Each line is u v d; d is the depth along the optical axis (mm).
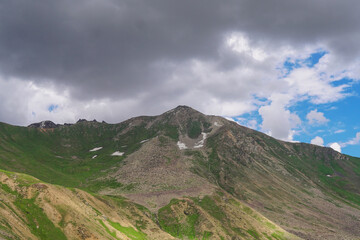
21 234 78312
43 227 90000
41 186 104312
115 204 161625
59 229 93062
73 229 95312
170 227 166875
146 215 171875
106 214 131125
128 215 156375
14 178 105375
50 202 100375
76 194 129000
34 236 84000
